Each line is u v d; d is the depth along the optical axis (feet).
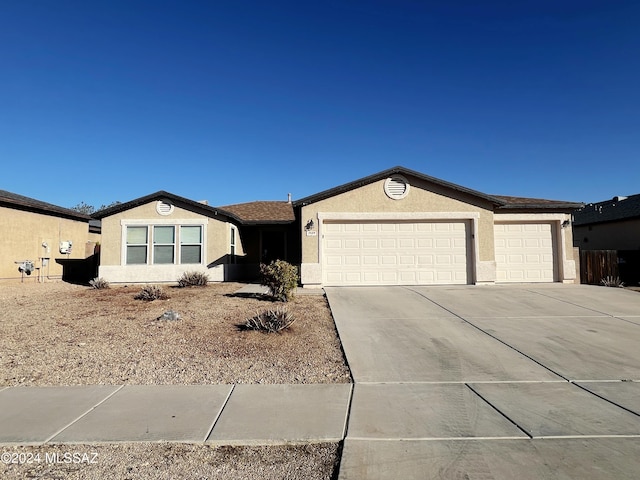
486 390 18.33
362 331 28.19
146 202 58.08
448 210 50.47
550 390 18.30
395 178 50.52
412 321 30.99
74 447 13.48
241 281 60.64
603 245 81.20
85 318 32.42
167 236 57.88
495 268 50.31
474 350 24.25
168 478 11.86
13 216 58.54
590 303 37.68
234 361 22.35
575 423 14.98
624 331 28.30
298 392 18.16
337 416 15.66
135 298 42.55
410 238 50.55
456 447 13.26
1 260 56.39
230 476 11.97
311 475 12.01
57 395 17.78
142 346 24.81
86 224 77.15
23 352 23.59
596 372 20.63
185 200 57.31
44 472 12.09
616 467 12.01
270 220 65.62
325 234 50.26
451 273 50.42
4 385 18.92
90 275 72.64
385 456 12.73
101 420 15.33
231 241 61.36
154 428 14.69
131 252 57.62
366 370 20.97
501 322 30.76
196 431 14.46
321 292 44.70
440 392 18.11
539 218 53.11
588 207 94.32
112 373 20.52
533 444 13.43
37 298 43.52
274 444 13.67
